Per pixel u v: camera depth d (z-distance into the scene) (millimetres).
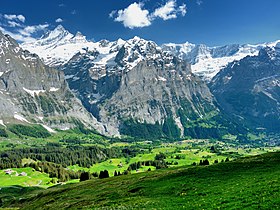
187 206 54812
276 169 76688
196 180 79312
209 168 89312
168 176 91562
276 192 52875
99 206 74375
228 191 61688
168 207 56719
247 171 79688
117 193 87688
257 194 54281
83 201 88750
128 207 63375
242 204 49438
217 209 49312
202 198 60156
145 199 70562
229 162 94062
